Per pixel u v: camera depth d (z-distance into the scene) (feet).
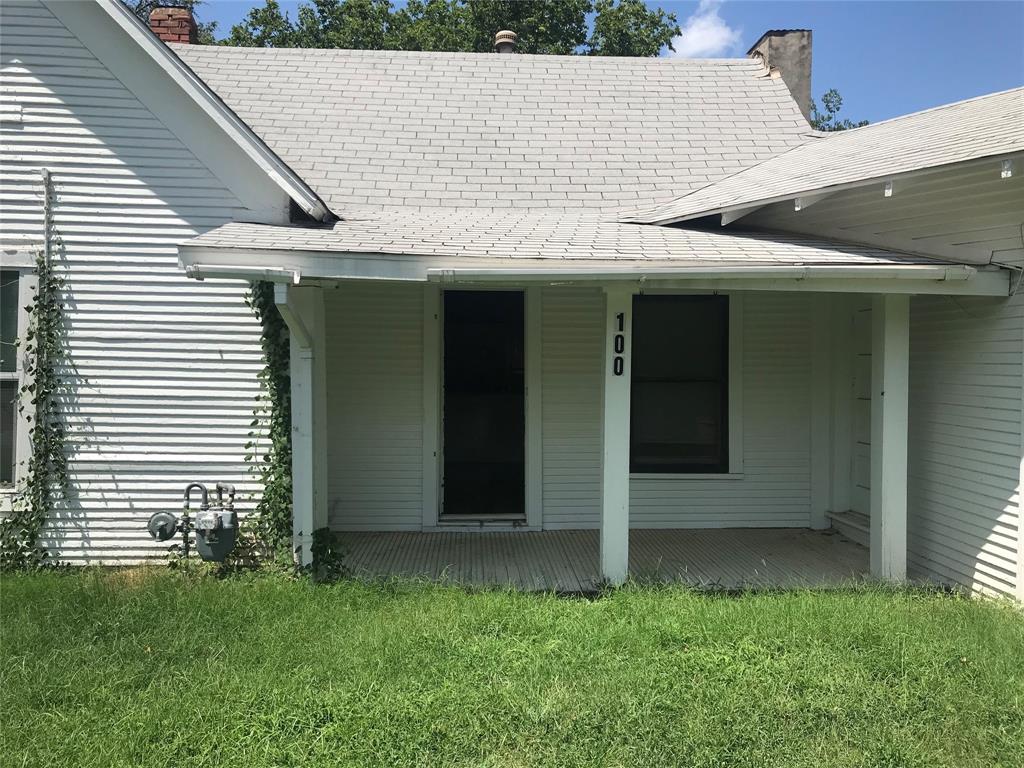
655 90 30.86
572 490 25.98
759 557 22.31
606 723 11.58
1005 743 11.13
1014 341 17.25
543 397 25.82
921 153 18.30
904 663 13.46
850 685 12.69
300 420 18.88
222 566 20.04
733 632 14.94
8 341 20.62
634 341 26.27
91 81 20.27
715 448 26.50
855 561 21.86
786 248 18.21
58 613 16.10
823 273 16.47
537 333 25.70
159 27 32.37
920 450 20.76
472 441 26.50
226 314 20.83
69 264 20.53
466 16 76.74
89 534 20.88
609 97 30.27
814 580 19.84
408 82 30.17
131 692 12.68
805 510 26.35
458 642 14.55
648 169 26.05
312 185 23.65
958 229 17.83
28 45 20.13
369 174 24.61
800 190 18.28
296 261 16.31
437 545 23.82
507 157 26.20
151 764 10.60
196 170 20.58
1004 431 17.58
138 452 20.89
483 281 16.80
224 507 20.24
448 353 26.25
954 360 19.33
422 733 11.30
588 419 25.89
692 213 20.90
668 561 21.86
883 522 19.22
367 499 25.58
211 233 18.26
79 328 20.63
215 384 20.92
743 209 19.85
